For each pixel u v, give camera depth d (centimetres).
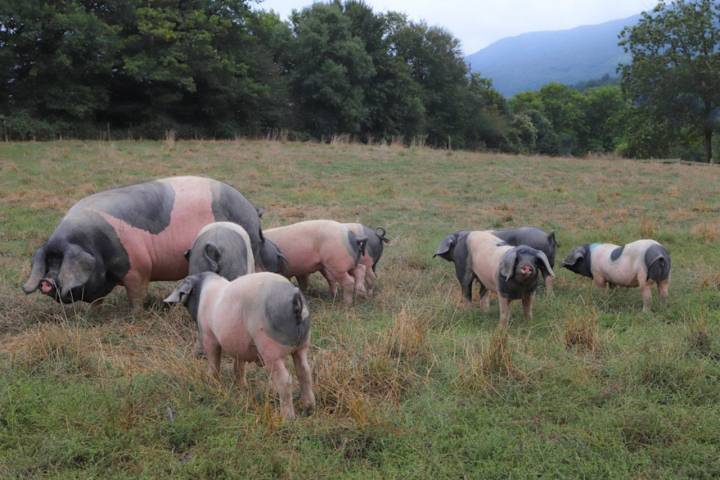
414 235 1220
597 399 505
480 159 2391
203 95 3319
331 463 414
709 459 415
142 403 487
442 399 509
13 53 2683
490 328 726
